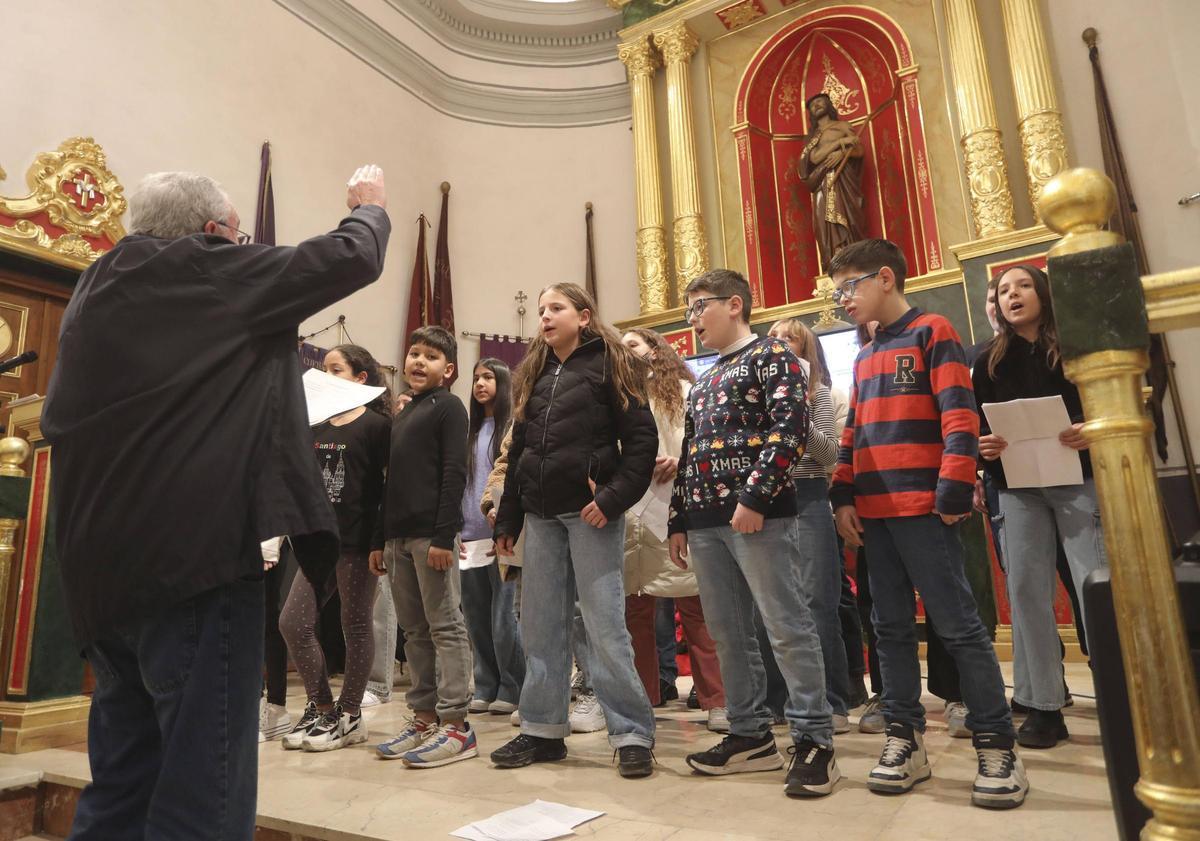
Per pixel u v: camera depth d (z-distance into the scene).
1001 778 1.56
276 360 1.24
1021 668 2.12
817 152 5.85
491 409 3.13
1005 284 2.11
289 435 1.21
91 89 4.44
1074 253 0.73
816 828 1.47
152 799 1.06
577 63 7.20
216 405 1.16
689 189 6.25
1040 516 2.06
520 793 1.78
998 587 3.98
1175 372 4.35
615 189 6.93
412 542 2.27
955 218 5.32
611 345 2.14
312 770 2.05
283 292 1.22
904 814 1.53
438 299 6.38
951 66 5.41
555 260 6.87
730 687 1.92
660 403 2.63
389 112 6.45
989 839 1.38
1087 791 1.63
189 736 1.08
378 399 2.79
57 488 1.18
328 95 5.95
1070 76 5.06
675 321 5.88
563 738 2.12
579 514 2.03
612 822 1.55
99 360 1.17
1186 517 4.17
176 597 1.09
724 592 1.91
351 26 6.21
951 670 2.27
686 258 6.14
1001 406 1.97
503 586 3.00
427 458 2.33
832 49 6.25
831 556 2.33
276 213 5.41
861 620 2.99
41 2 4.25
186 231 1.31
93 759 1.21
